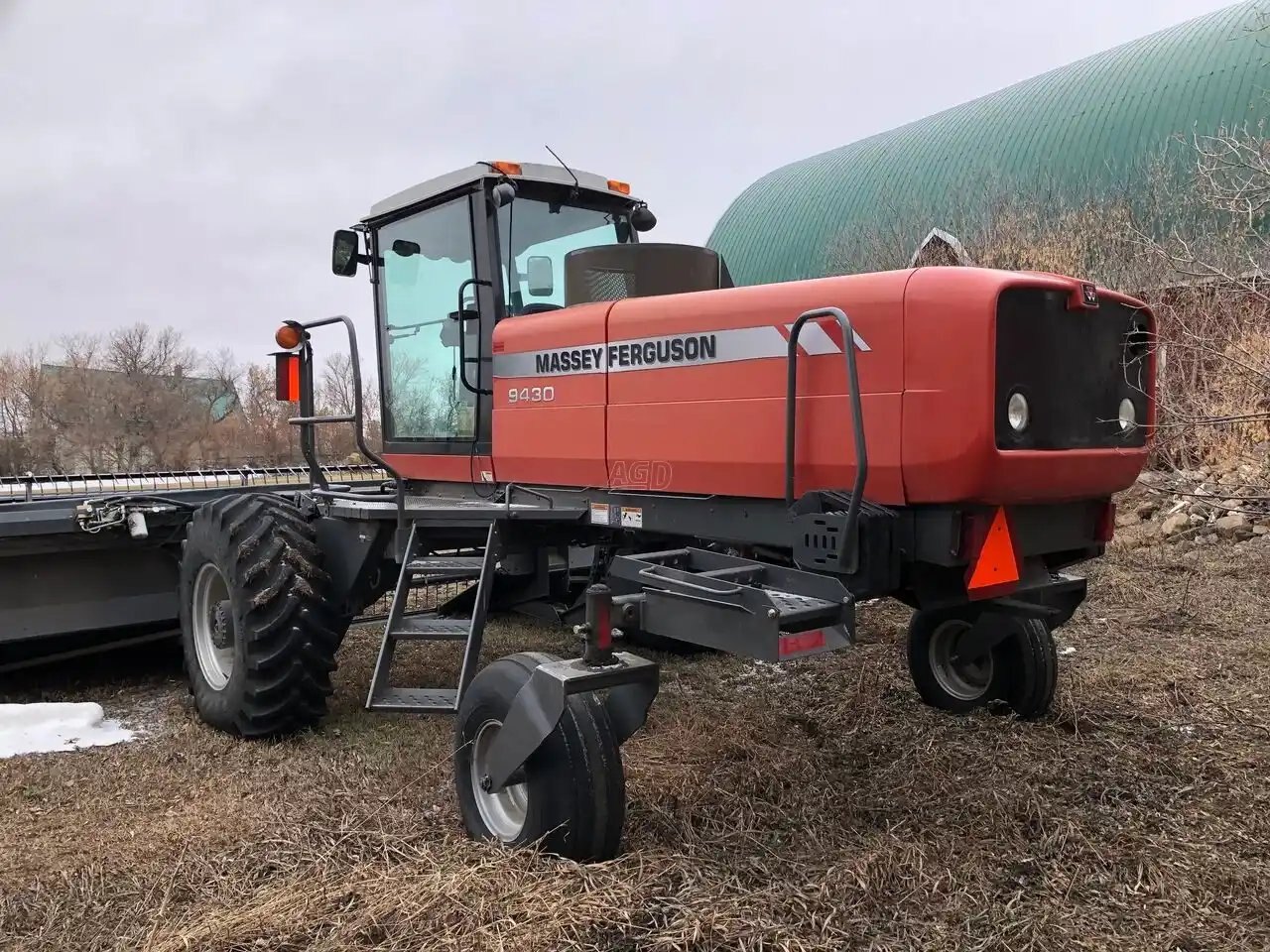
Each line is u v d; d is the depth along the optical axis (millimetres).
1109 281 10172
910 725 3773
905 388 2768
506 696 2707
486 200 4168
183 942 2230
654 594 2893
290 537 3859
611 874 2467
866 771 3338
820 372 2973
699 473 3303
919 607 3115
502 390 4082
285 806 3098
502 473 4113
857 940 2287
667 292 3744
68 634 4516
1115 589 6367
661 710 4117
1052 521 3088
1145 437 3205
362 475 6977
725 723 3918
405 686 4539
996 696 3889
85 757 3656
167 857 2746
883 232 15102
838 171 18875
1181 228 9531
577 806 2543
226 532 3854
